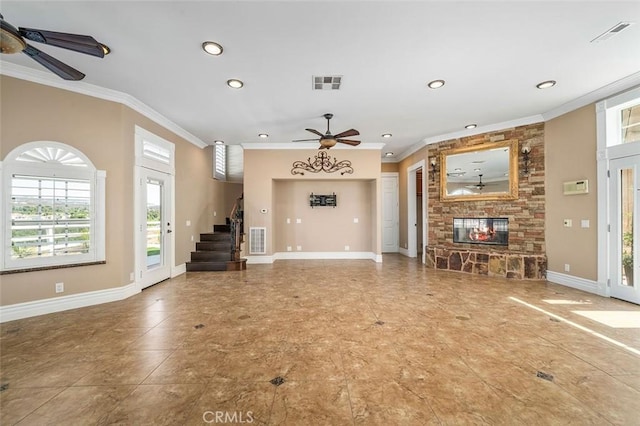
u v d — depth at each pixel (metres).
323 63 2.95
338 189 7.11
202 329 2.77
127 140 3.84
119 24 2.31
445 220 5.79
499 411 1.61
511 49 2.71
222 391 1.80
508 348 2.36
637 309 3.27
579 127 4.04
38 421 1.55
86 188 3.49
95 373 2.01
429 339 2.54
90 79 3.28
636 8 2.14
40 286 3.18
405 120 4.77
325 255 7.08
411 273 5.31
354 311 3.27
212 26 2.35
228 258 5.69
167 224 4.88
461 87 3.53
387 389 1.82
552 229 4.48
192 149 5.78
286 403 1.69
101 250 3.58
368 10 2.17
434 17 2.25
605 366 2.08
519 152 4.86
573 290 4.04
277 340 2.53
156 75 3.18
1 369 2.06
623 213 3.57
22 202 3.08
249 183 6.40
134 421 1.55
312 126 5.05
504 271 4.84
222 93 3.65
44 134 3.20
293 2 2.08
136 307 3.43
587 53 2.78
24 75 3.06
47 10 2.14
